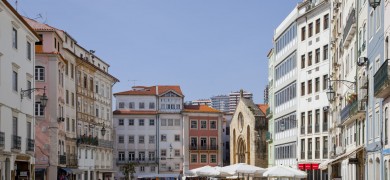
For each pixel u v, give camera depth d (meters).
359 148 35.62
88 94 68.12
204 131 100.88
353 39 40.38
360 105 35.53
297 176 40.47
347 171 44.31
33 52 42.50
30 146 40.50
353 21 38.47
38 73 55.00
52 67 54.97
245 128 85.44
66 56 59.62
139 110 101.19
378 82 27.39
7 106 35.25
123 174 98.62
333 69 50.66
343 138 45.91
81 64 65.19
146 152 100.44
